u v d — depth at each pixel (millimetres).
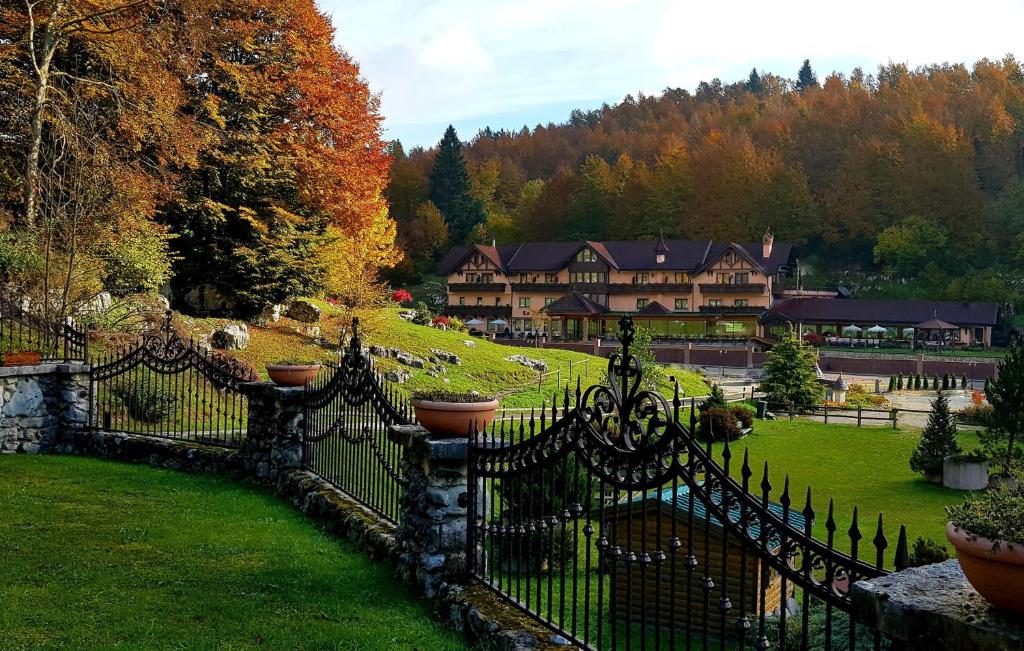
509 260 98250
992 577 3023
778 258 94062
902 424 38656
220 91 33625
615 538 5707
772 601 9773
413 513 8227
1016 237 114250
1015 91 147000
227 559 8883
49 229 21438
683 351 76312
